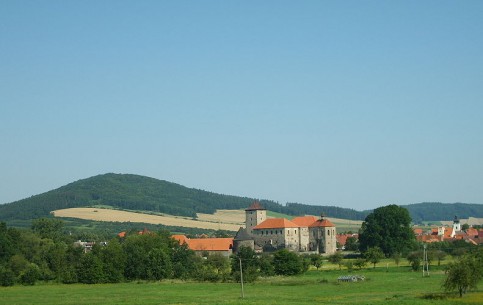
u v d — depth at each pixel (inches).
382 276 7219.5
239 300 4948.3
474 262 4923.7
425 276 7096.5
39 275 7539.4
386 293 5339.6
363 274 7549.2
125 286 6939.0
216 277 7411.4
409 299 4685.0
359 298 4960.6
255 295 5393.7
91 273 7485.2
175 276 7869.1
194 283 7140.8
